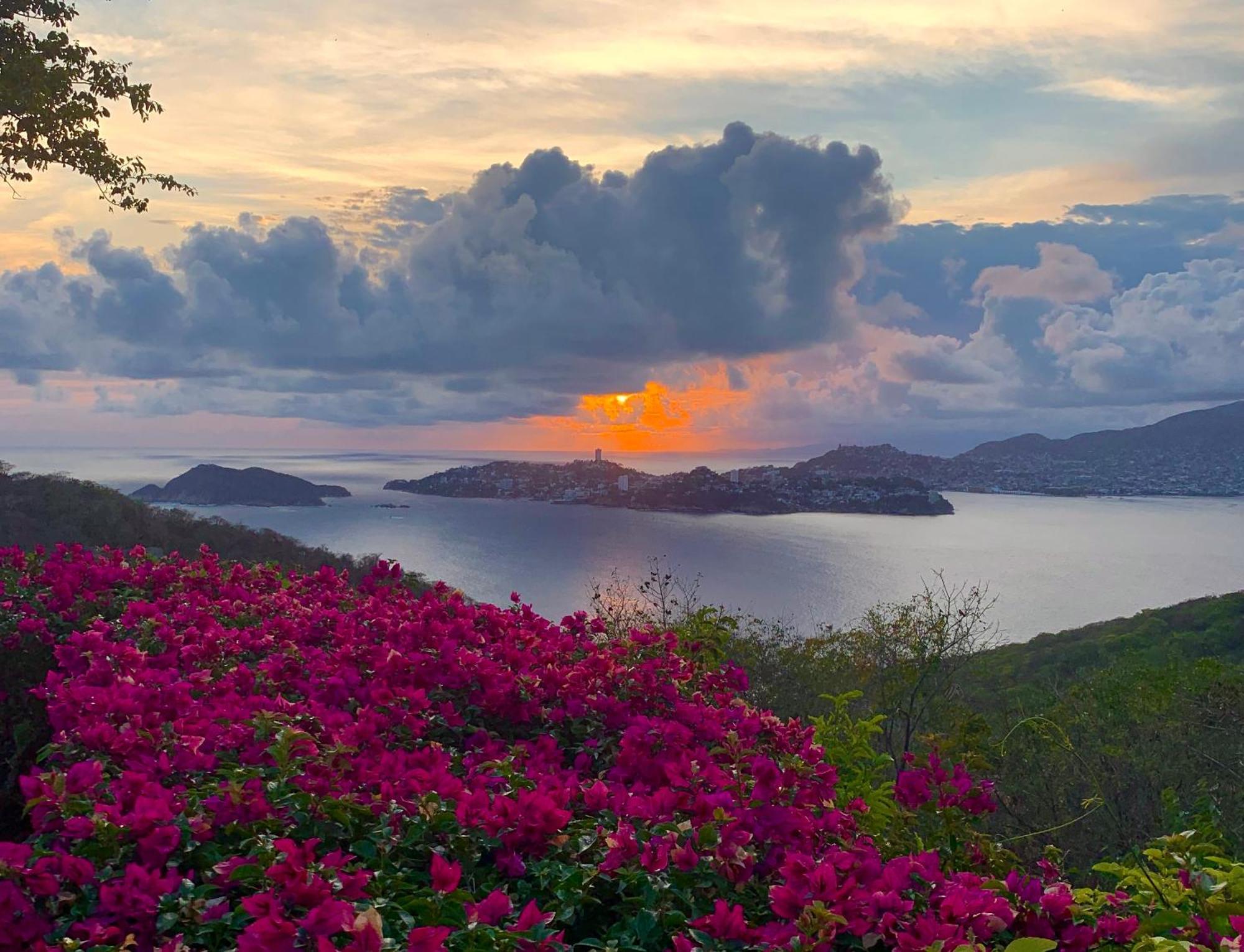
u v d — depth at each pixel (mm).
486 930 2129
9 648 5027
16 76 9648
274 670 4137
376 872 2430
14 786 4711
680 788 3012
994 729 6801
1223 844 4098
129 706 3271
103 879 2320
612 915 2592
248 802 2625
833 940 2287
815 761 3559
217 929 2217
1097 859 5578
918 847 3713
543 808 2633
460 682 4016
